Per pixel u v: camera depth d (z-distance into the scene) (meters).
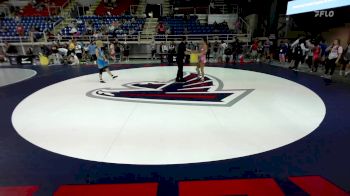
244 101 6.29
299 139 4.11
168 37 16.48
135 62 14.58
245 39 16.41
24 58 14.46
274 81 8.77
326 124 4.74
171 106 5.92
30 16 19.55
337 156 3.58
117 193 2.82
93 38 15.84
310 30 13.45
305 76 9.71
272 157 3.57
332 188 2.87
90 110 5.71
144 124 4.82
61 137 4.30
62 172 3.25
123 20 18.44
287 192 2.81
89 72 11.16
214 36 16.56
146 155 3.66
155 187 2.93
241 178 3.09
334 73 10.28
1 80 9.63
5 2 21.19
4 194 2.83
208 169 3.29
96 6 21.19
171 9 21.05
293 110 5.58
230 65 13.06
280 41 15.16
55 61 14.89
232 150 3.78
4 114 5.58
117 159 3.56
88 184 2.99
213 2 20.47
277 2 14.52
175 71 11.18
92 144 4.03
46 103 6.36
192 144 3.98
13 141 4.18
